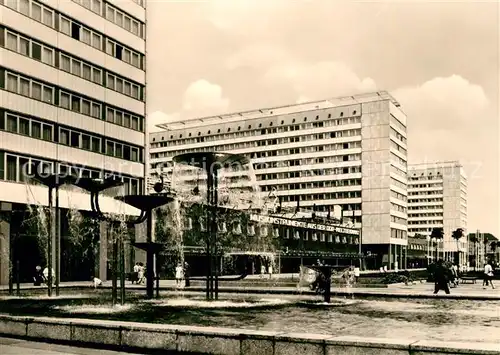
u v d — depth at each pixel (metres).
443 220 162.50
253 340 8.36
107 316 13.59
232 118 145.00
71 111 43.88
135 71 52.25
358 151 116.31
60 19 43.06
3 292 27.03
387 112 113.56
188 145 135.12
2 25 37.50
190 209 51.81
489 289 30.03
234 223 59.44
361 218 114.56
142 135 52.75
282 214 84.19
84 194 43.69
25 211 38.56
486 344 7.38
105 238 45.41
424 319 13.84
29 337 10.23
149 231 19.14
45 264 40.12
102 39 47.91
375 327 12.16
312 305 17.98
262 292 24.69
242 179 65.81
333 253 91.19
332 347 7.86
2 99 37.28
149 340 9.04
